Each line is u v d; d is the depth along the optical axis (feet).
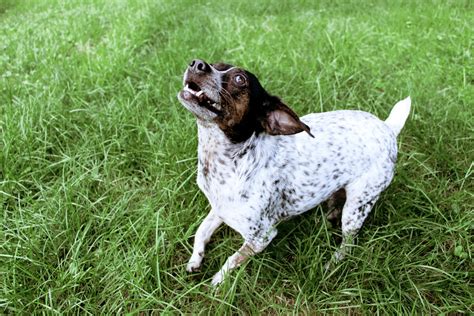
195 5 8.29
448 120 4.79
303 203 3.46
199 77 2.86
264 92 3.08
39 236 3.51
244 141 3.09
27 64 5.78
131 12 7.61
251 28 6.80
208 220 3.61
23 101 4.72
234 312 3.26
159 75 5.39
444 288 3.39
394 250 3.59
